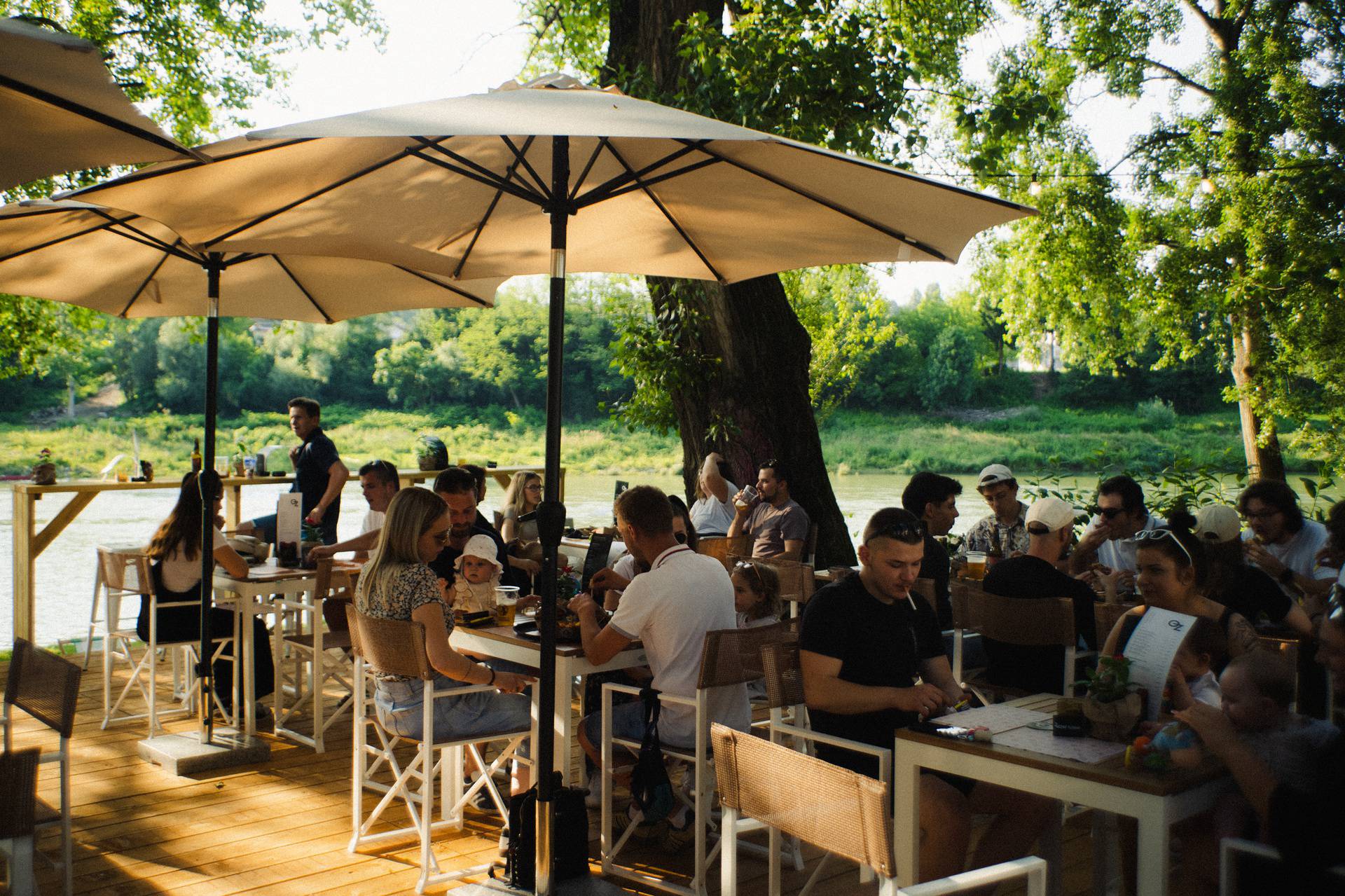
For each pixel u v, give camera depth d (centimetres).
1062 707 271
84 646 817
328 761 512
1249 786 225
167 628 541
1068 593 431
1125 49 1567
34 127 226
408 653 364
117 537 1736
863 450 4419
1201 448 3659
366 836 406
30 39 202
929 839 286
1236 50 1509
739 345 877
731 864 247
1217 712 232
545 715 319
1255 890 216
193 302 535
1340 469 1424
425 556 387
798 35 837
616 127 253
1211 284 1466
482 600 446
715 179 350
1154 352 4019
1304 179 1352
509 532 722
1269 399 1459
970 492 2633
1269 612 403
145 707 613
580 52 1233
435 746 372
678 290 888
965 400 4869
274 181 318
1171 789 228
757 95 810
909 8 1076
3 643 839
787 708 340
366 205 361
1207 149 1484
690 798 408
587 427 4397
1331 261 1330
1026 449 4150
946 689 348
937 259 354
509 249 427
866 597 329
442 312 4853
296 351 4828
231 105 1366
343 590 596
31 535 711
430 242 414
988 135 1177
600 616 412
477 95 288
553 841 324
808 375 907
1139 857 230
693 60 849
